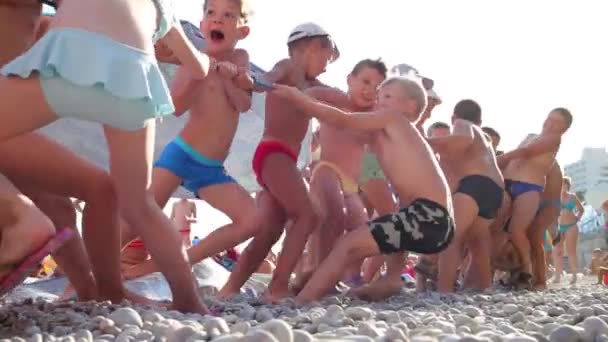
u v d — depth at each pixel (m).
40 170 3.40
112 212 3.60
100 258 3.69
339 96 5.55
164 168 4.95
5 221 2.59
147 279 5.22
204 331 2.49
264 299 4.86
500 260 7.46
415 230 4.58
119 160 3.18
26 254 2.54
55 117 2.91
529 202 7.42
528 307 4.05
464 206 6.34
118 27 2.95
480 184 6.43
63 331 2.78
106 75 2.80
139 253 5.59
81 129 5.45
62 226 3.66
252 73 4.77
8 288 2.62
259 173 5.19
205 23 5.20
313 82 5.72
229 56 5.25
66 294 4.55
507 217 7.49
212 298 4.80
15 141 3.35
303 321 2.95
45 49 2.81
